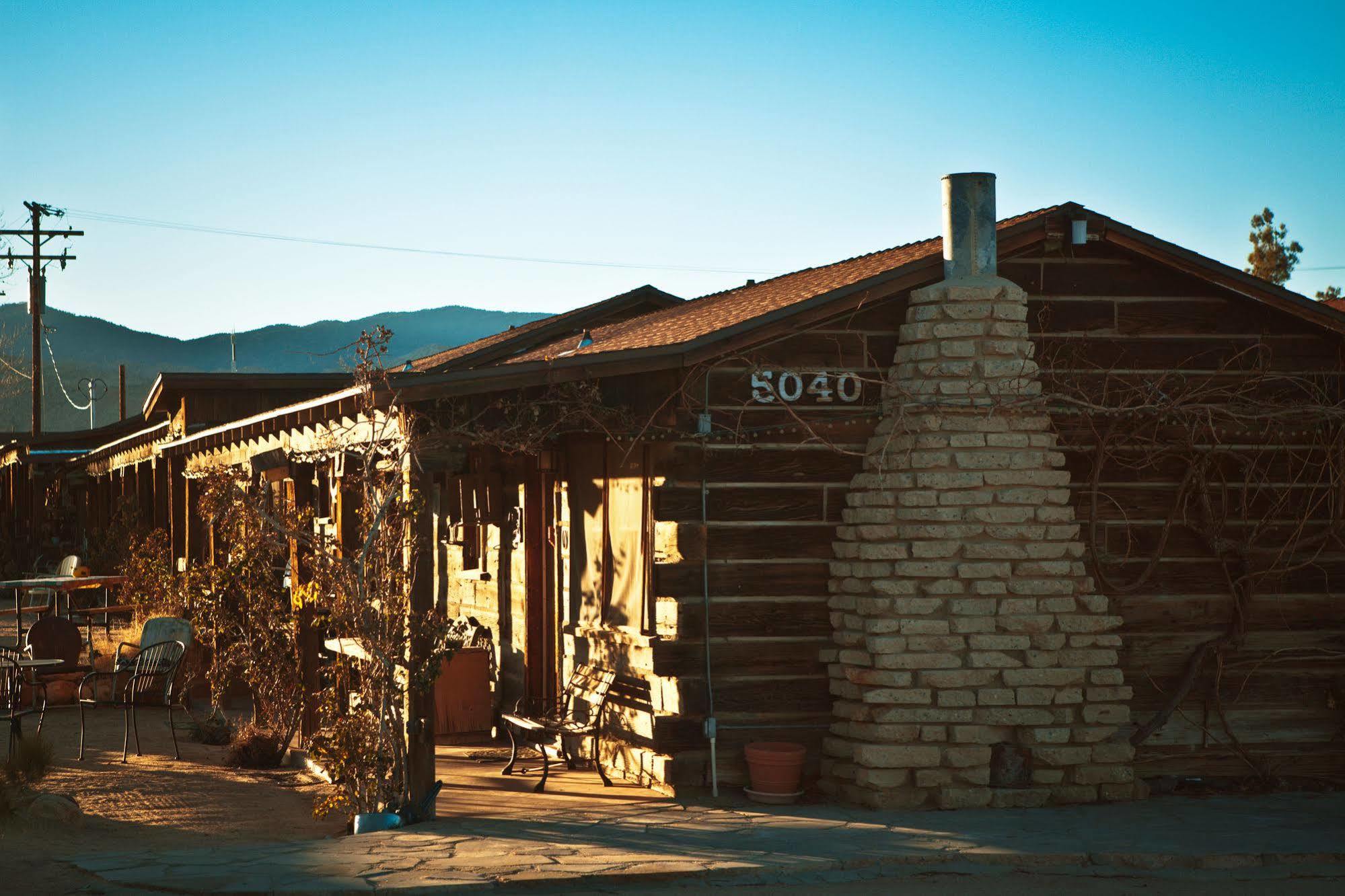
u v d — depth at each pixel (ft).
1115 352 37.24
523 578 45.24
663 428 35.22
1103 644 34.53
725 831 30.32
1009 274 37.01
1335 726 37.24
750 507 35.35
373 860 27.37
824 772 34.88
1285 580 37.55
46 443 114.42
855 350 35.96
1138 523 36.99
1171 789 36.01
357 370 33.01
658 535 35.40
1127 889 26.30
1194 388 37.42
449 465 35.42
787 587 35.42
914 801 33.35
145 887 25.36
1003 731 33.99
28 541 118.83
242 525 44.68
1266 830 30.66
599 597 40.06
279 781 38.60
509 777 38.14
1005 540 34.37
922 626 33.76
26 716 49.49
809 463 35.68
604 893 25.63
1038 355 36.91
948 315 34.96
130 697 42.68
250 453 59.52
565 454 42.50
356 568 33.27
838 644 35.06
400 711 32.53
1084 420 36.65
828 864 27.30
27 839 29.68
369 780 32.24
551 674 43.45
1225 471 37.60
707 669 34.86
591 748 40.45
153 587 58.90
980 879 26.96
